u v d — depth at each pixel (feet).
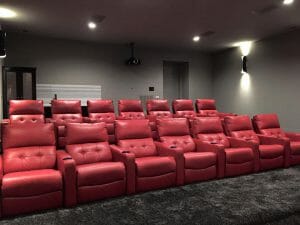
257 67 24.58
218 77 30.04
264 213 8.57
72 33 21.94
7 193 8.14
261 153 13.34
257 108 24.68
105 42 25.32
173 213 8.61
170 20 18.43
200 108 21.93
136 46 27.04
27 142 10.29
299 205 9.21
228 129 15.07
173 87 30.76
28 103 16.14
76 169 9.26
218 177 12.20
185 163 11.35
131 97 27.07
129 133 12.37
